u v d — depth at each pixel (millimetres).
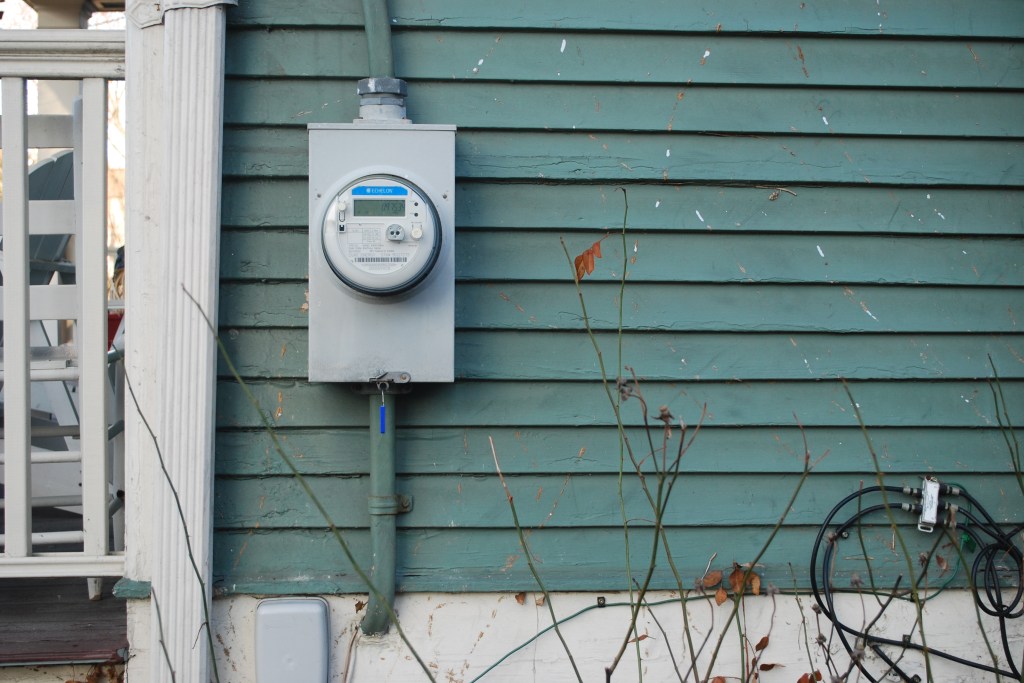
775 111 2785
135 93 2645
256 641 2605
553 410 2736
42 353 3221
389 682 2678
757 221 2775
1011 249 2832
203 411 2592
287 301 2684
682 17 2758
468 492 2719
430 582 2676
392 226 2473
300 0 2688
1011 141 2838
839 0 2793
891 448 2799
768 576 2752
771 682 2748
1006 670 2783
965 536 2797
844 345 2795
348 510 2691
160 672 2578
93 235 2680
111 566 2693
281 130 2686
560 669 2707
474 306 2723
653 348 2758
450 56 2721
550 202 2740
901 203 2811
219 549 2662
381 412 2609
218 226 2627
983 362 2820
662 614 2732
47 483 3541
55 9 4082
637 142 2758
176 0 2592
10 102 2662
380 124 2564
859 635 2703
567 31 2740
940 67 2816
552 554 2727
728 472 2762
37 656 2568
